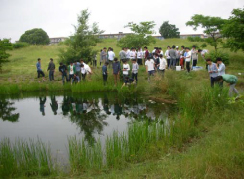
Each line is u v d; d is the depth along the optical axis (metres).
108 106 11.64
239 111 7.24
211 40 19.38
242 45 16.25
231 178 3.79
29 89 16.25
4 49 22.55
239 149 4.59
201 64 19.30
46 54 31.45
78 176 4.94
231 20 16.52
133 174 4.49
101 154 5.65
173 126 6.84
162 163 4.89
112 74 16.64
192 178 3.81
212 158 4.25
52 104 12.51
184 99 8.95
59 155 6.15
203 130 6.88
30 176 5.04
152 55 17.80
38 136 7.74
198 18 19.20
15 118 10.00
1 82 17.92
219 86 8.73
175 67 17.19
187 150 5.66
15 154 5.44
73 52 20.53
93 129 8.28
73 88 15.55
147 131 6.49
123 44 23.27
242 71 15.95
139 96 13.45
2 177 4.91
